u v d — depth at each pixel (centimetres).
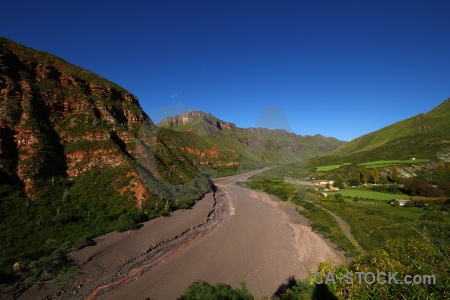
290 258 2116
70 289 1772
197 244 2483
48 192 2984
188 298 1214
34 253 2033
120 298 1695
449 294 312
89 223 2717
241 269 1986
